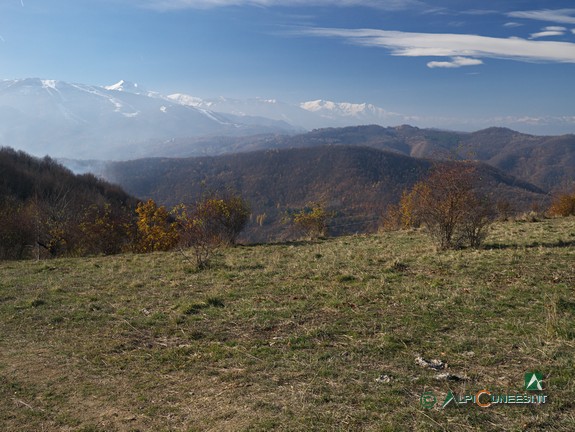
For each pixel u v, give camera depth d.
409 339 5.66
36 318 7.74
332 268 10.67
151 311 7.80
